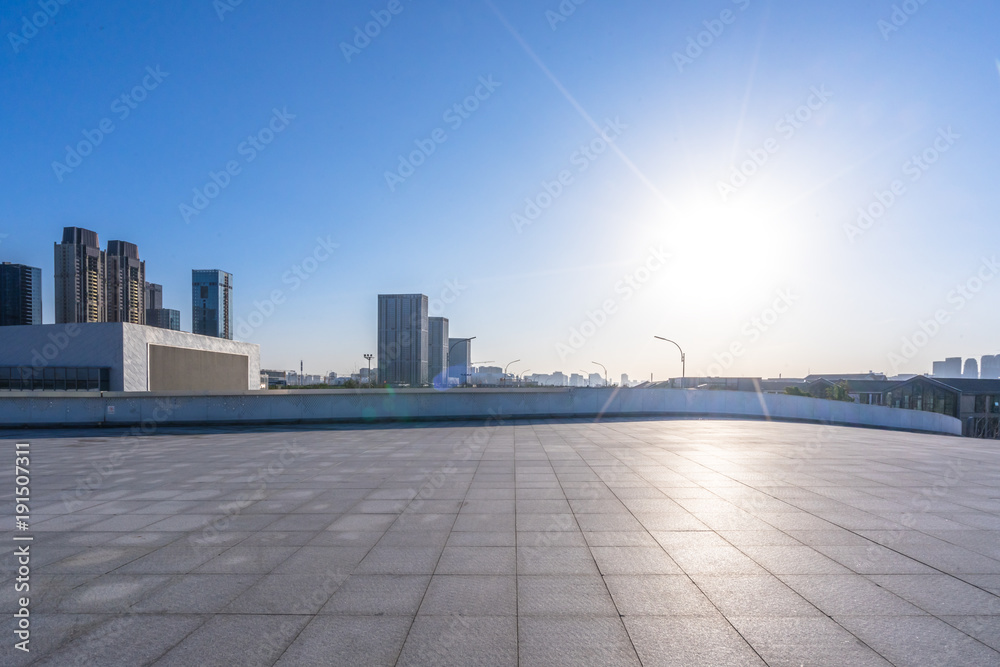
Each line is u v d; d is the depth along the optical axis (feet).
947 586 15.06
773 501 25.02
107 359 147.84
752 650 11.73
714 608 13.78
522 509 23.85
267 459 39.32
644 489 27.84
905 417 84.84
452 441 49.96
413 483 29.84
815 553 17.80
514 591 14.93
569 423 69.26
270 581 15.80
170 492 28.07
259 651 11.86
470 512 23.43
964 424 148.05
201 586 15.48
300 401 70.28
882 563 16.84
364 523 21.83
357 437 53.98
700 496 26.13
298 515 23.22
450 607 13.97
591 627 12.84
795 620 13.09
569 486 28.73
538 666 11.19
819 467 34.47
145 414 67.46
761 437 53.11
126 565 17.20
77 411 66.54
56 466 37.01
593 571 16.34
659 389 81.25
